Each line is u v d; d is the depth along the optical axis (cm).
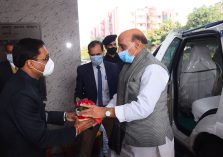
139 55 204
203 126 248
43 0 391
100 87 331
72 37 412
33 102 165
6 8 379
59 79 415
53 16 399
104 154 315
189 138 290
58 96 419
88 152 286
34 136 163
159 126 207
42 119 181
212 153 248
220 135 225
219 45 256
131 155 223
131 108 194
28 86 167
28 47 170
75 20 410
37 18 393
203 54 340
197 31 308
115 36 386
